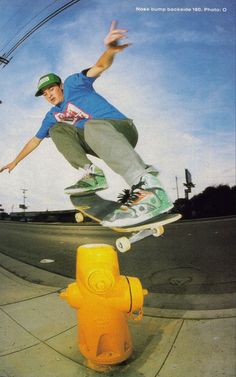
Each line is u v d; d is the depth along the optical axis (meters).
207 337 3.28
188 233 14.05
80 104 2.27
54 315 4.09
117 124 2.26
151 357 3.00
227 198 36.91
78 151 2.39
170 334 3.41
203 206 37.69
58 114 2.45
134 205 2.18
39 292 5.11
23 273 6.71
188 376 2.68
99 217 2.34
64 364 2.93
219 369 2.74
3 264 7.68
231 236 11.81
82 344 2.89
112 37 1.98
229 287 5.36
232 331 3.35
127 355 2.85
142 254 8.95
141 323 3.73
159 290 5.43
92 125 2.22
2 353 3.15
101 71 2.23
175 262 7.61
